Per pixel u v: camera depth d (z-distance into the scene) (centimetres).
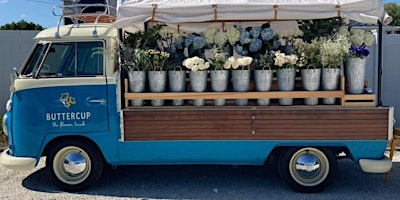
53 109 493
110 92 491
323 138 483
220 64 482
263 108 485
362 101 480
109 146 498
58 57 503
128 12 476
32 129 495
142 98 488
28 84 493
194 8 474
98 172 512
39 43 511
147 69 489
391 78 841
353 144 484
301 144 489
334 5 473
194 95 484
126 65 490
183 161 499
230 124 488
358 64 477
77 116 493
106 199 485
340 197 491
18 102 495
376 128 480
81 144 505
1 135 773
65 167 514
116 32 514
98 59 497
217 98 484
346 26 522
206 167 625
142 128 493
